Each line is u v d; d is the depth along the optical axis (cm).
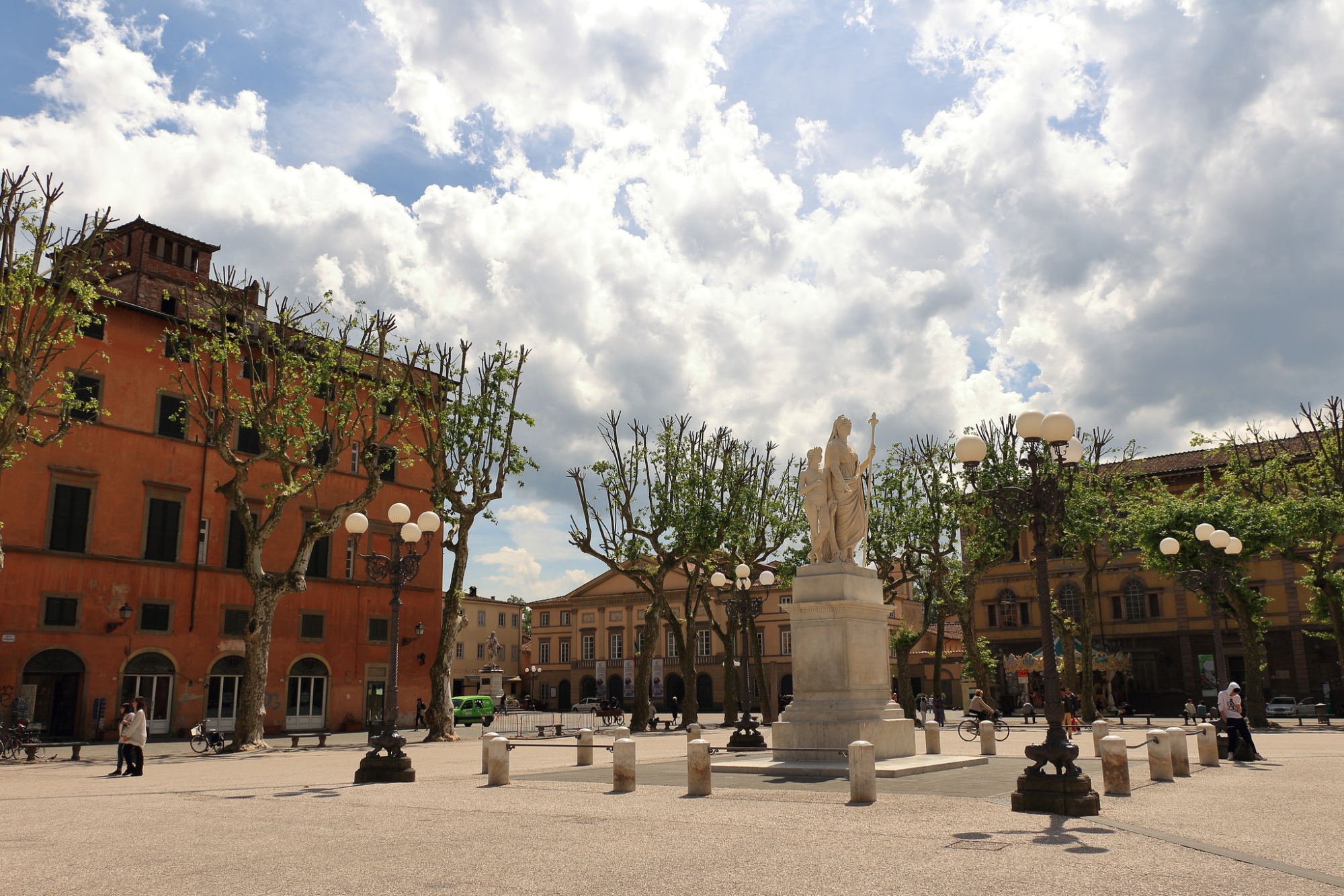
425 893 701
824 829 974
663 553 4059
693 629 4131
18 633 3256
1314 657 5284
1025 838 907
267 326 3092
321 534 2997
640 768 1823
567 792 1387
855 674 1672
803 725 1633
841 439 1831
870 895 667
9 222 2306
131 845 947
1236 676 5553
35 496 3347
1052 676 1117
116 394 3597
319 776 1833
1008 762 1864
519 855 855
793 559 4331
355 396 3142
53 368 3438
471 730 4397
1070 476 1347
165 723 3591
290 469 2989
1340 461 3872
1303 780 1523
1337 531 3634
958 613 4069
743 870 764
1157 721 4597
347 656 4225
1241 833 951
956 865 771
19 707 3228
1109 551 4381
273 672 3938
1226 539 2066
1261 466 4288
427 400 3519
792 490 4419
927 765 1577
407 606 4500
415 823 1088
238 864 832
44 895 707
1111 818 1039
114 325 3619
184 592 3694
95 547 3472
